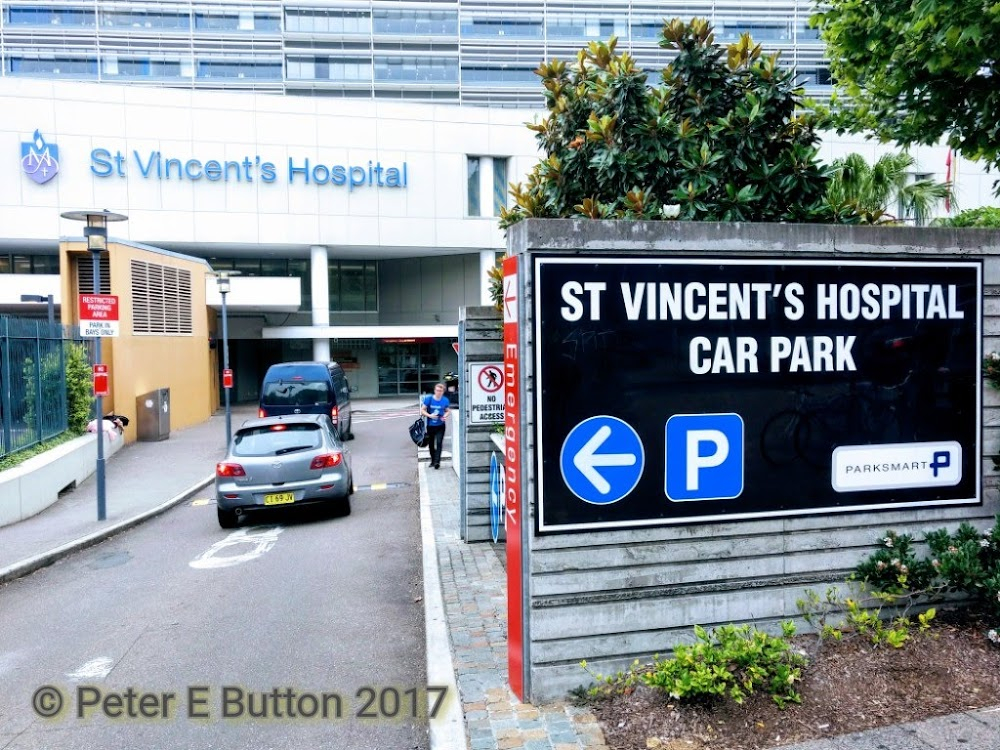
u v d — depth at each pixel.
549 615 3.96
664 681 3.59
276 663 5.28
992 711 3.56
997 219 9.91
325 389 18.48
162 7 54.09
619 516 4.00
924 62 6.22
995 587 4.02
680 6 56.94
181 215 33.16
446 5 56.16
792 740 3.40
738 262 4.08
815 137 6.13
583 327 3.93
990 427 4.49
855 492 4.29
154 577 7.82
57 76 53.50
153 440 20.05
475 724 3.75
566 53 57.09
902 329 4.31
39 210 31.81
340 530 9.78
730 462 4.12
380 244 35.12
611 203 6.21
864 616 4.04
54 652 5.67
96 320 10.71
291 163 34.06
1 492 10.33
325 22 55.09
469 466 8.11
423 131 35.44
